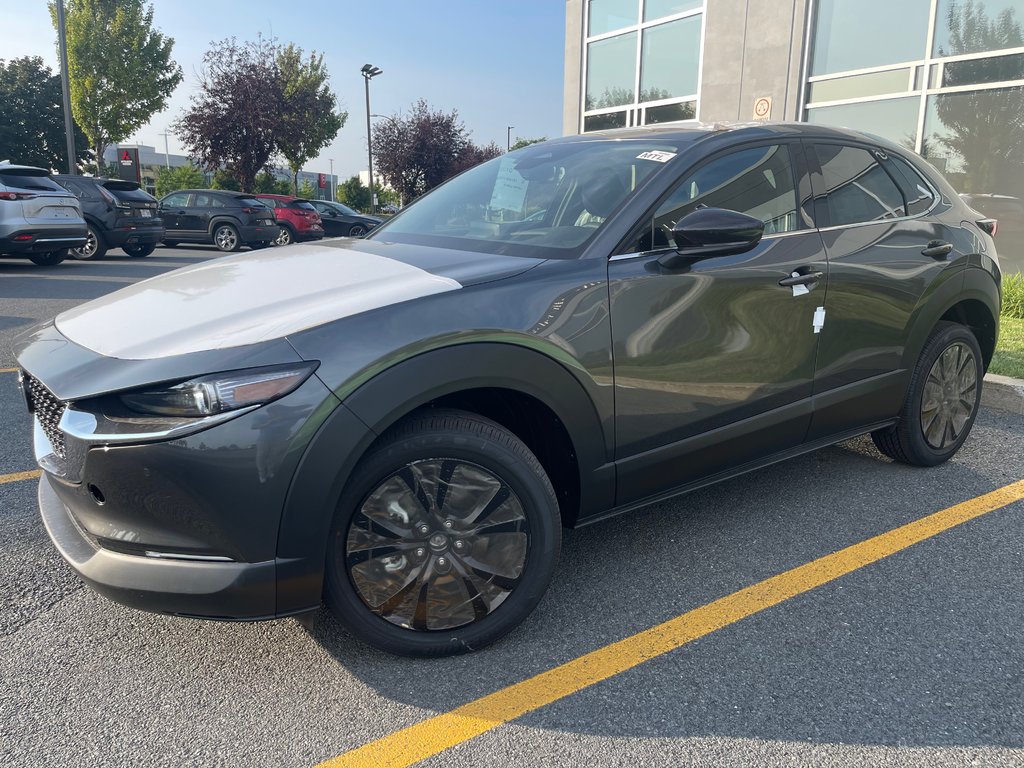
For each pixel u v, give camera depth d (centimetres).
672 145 280
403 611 216
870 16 991
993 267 370
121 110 3145
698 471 272
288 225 1948
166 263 1341
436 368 203
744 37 1116
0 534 297
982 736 192
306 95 3203
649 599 257
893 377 332
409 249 268
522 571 226
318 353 192
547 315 223
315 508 193
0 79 4834
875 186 330
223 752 187
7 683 212
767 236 281
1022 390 458
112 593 196
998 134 880
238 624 243
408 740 192
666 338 248
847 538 299
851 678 215
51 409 212
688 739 192
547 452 243
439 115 4056
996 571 274
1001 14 862
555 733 194
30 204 1092
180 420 184
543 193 284
